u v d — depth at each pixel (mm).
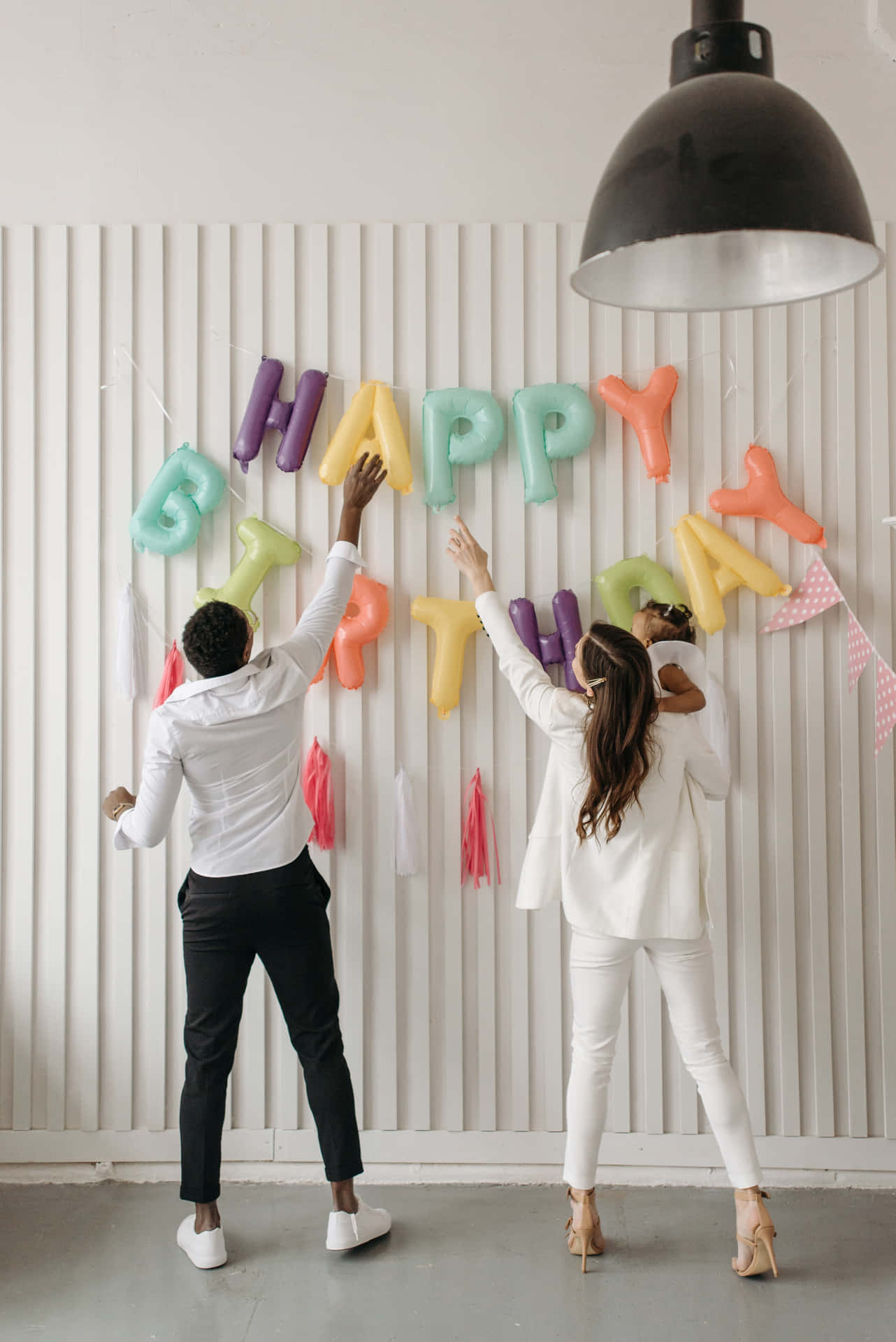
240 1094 2578
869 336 2584
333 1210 2275
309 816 2256
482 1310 2023
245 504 2605
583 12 2648
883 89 2615
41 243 2637
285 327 2604
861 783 2586
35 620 2627
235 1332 1958
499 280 2600
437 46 2656
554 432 2510
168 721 2090
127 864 2605
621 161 1337
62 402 2625
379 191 2637
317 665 2225
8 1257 2234
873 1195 2514
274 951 2174
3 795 2627
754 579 2488
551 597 2576
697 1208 2436
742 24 1415
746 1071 2559
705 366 2586
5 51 2680
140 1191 2541
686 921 2102
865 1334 1946
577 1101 2193
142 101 2666
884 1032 2562
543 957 2566
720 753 2516
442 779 2592
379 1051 2574
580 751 2123
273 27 2666
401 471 2477
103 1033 2611
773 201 1226
